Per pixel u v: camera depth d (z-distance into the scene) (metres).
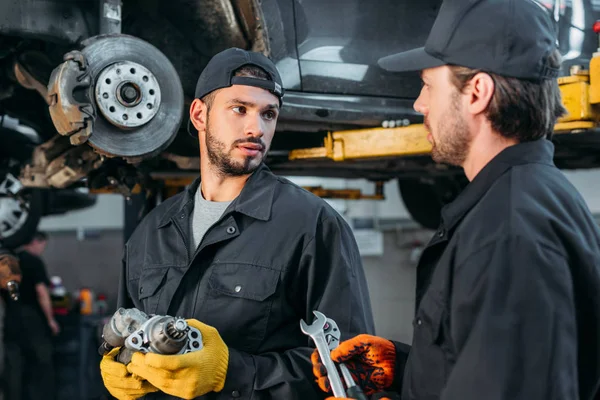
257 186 2.07
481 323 1.28
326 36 3.40
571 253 1.33
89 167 3.65
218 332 1.93
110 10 2.89
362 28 3.47
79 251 10.75
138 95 2.76
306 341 2.03
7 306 6.96
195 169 4.29
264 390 1.85
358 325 1.96
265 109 2.01
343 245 2.04
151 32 3.22
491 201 1.39
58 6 2.87
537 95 1.44
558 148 3.99
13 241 5.36
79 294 8.23
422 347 1.46
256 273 1.96
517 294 1.27
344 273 2.00
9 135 5.22
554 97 1.49
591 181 6.83
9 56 3.42
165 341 1.68
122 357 1.84
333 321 1.79
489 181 1.45
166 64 2.82
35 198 5.36
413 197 6.30
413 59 1.54
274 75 2.03
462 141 1.49
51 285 8.07
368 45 3.46
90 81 2.68
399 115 3.43
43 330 7.05
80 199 6.19
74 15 2.91
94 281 10.70
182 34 3.21
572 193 1.42
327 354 1.66
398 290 8.45
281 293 1.96
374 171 4.66
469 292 1.32
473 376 1.26
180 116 2.85
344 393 1.59
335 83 3.38
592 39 3.71
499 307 1.28
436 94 1.52
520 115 1.43
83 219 10.56
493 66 1.42
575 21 3.68
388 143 3.29
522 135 1.45
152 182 4.62
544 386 1.24
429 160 3.99
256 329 1.95
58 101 2.64
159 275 2.06
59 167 3.72
